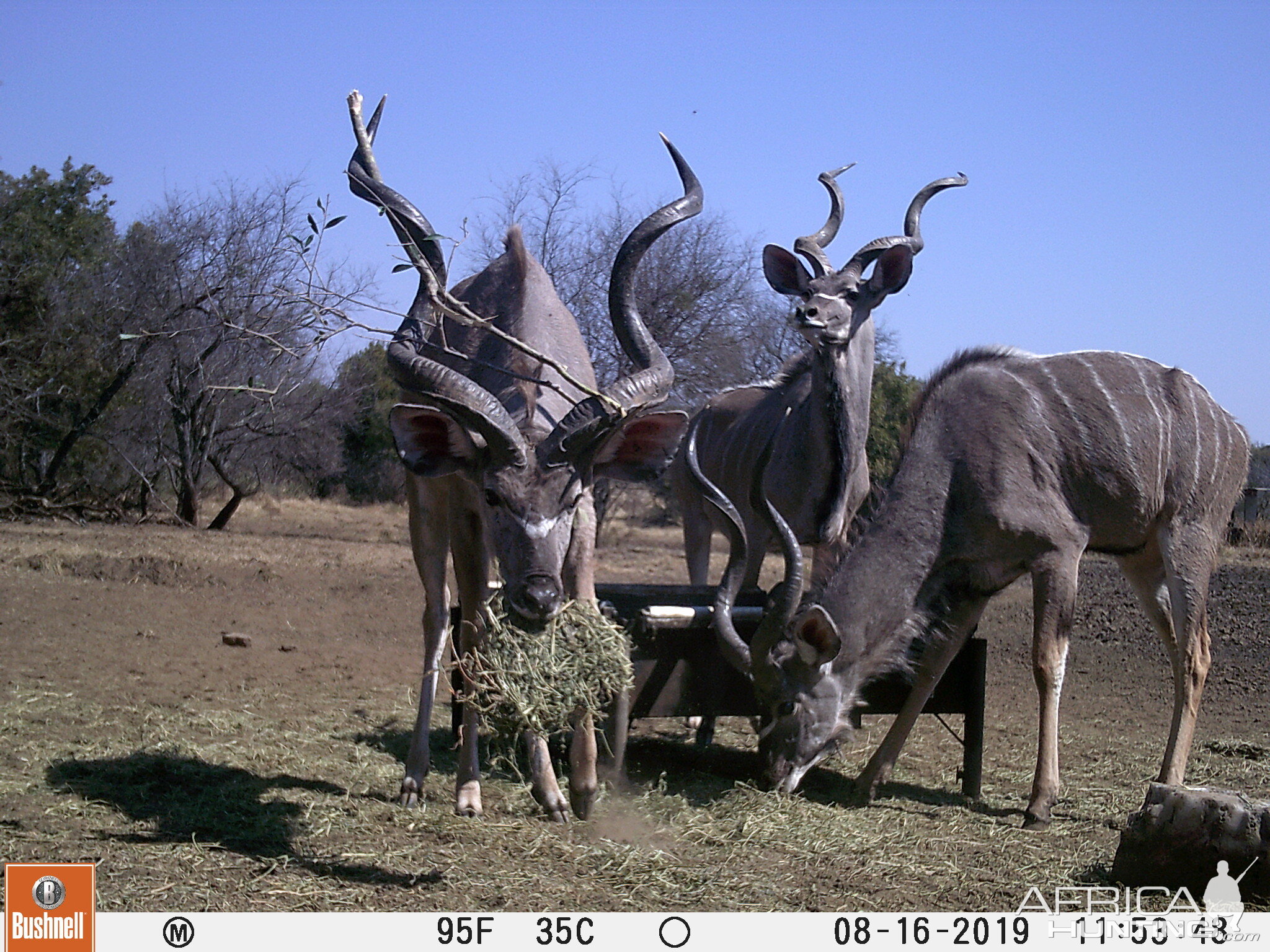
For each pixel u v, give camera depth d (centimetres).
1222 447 591
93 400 2302
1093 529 572
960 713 573
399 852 438
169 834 445
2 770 514
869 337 670
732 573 543
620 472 473
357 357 2309
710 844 470
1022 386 571
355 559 1526
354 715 679
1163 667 937
